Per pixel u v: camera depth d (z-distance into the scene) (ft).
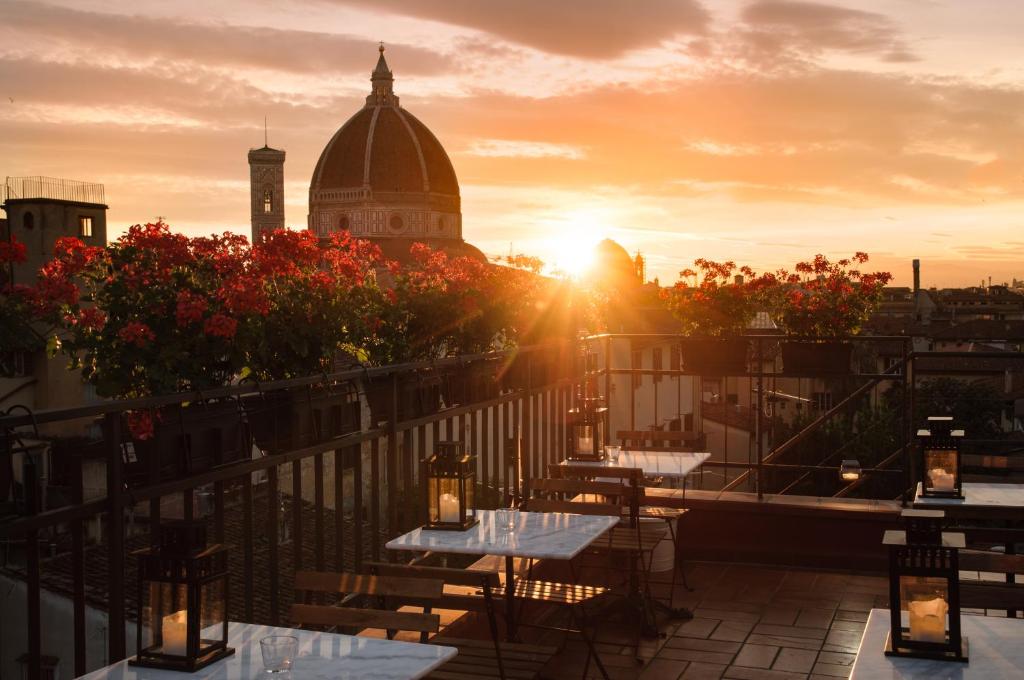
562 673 18.53
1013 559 13.01
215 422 15.11
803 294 27.45
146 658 10.44
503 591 16.71
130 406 12.96
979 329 194.39
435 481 16.63
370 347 21.29
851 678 10.07
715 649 19.84
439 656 10.73
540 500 18.83
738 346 27.99
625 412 126.72
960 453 19.60
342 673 10.25
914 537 10.75
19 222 115.85
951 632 10.53
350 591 12.84
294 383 16.21
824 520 25.68
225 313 16.72
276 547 16.24
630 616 21.29
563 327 28.78
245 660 10.61
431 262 25.20
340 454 18.24
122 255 16.48
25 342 14.53
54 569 33.35
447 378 23.18
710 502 26.40
